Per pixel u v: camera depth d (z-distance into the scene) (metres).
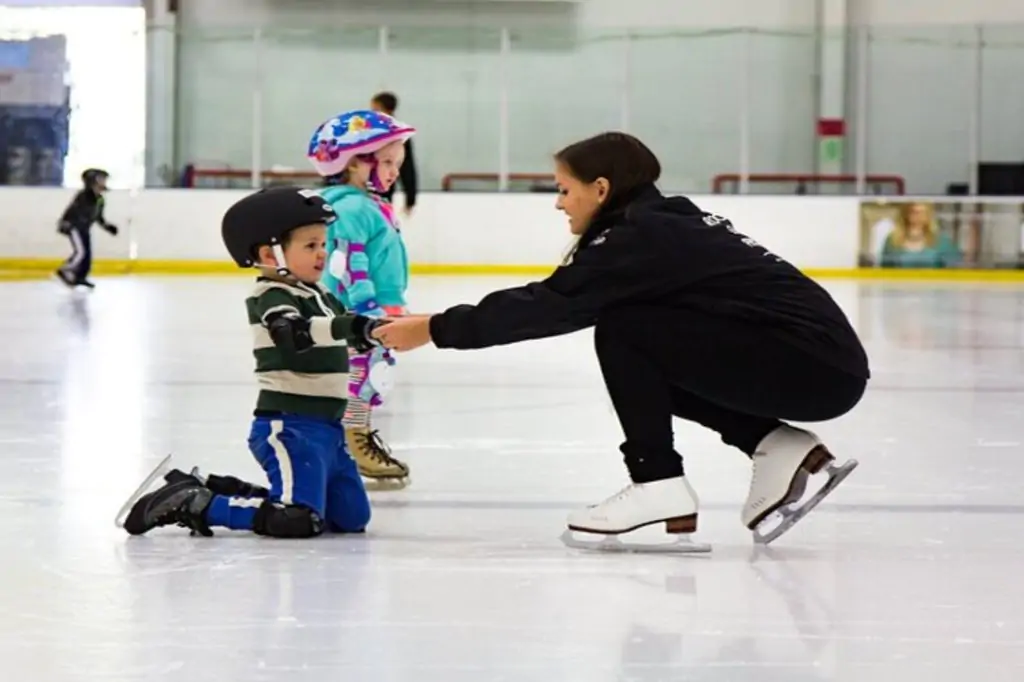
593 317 4.41
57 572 4.16
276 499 4.63
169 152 24.78
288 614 3.69
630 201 4.53
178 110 24.80
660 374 4.48
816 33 25.59
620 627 3.60
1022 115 25.34
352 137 5.63
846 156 25.75
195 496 4.64
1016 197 23.98
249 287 20.11
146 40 24.50
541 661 3.30
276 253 4.50
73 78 24.34
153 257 23.69
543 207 24.05
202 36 24.78
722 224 4.47
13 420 7.58
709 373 4.39
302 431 4.61
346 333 4.40
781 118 25.89
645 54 25.39
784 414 4.45
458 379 9.94
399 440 7.10
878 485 5.86
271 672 3.20
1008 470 6.27
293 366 4.61
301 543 4.59
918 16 27.92
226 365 10.57
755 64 25.77
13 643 3.42
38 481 5.77
